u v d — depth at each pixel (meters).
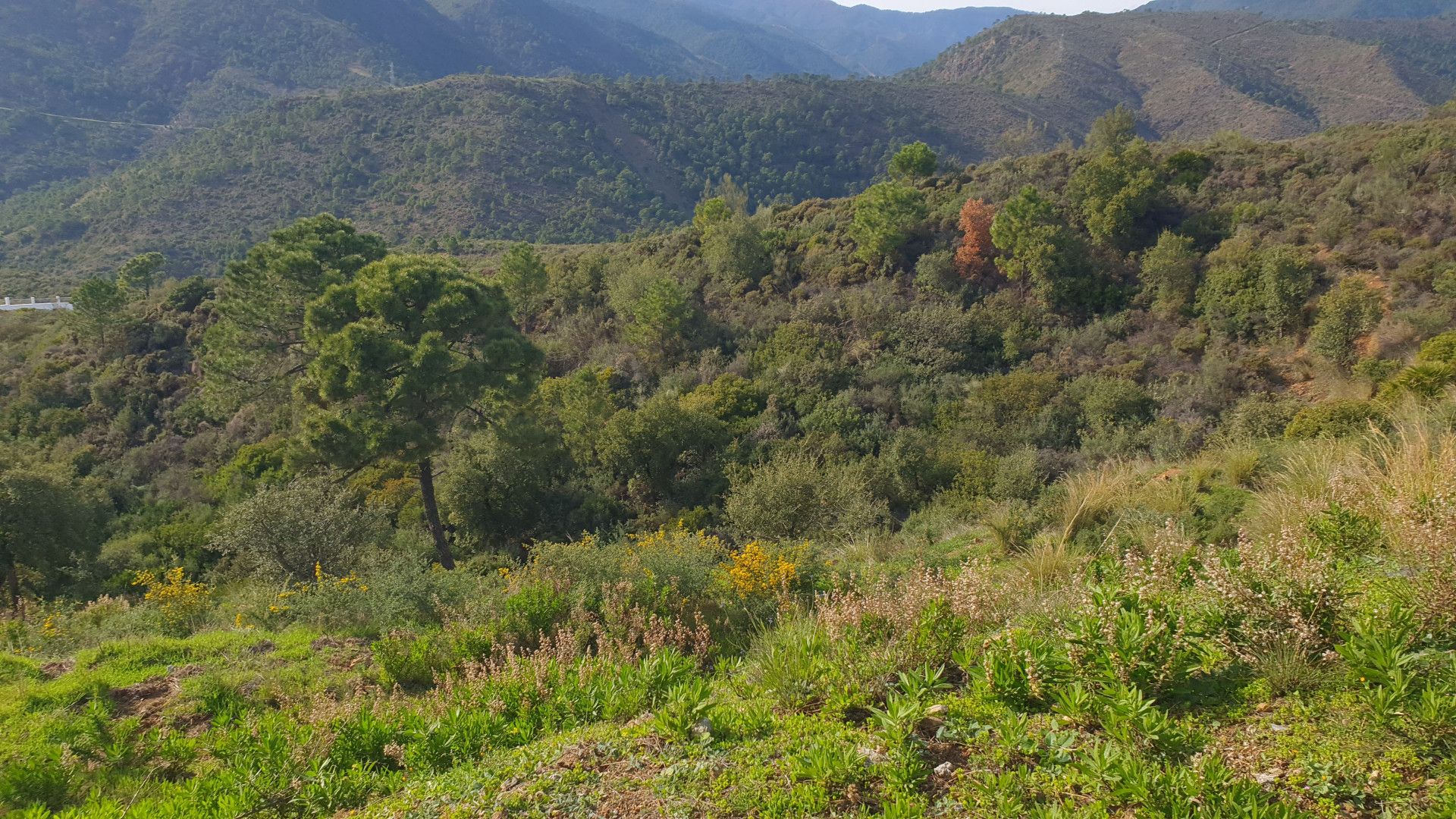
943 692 3.28
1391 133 26.80
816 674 3.55
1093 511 7.09
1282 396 17.23
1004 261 25.67
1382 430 7.57
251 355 21.19
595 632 5.95
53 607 11.45
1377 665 2.43
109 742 4.73
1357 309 17.55
